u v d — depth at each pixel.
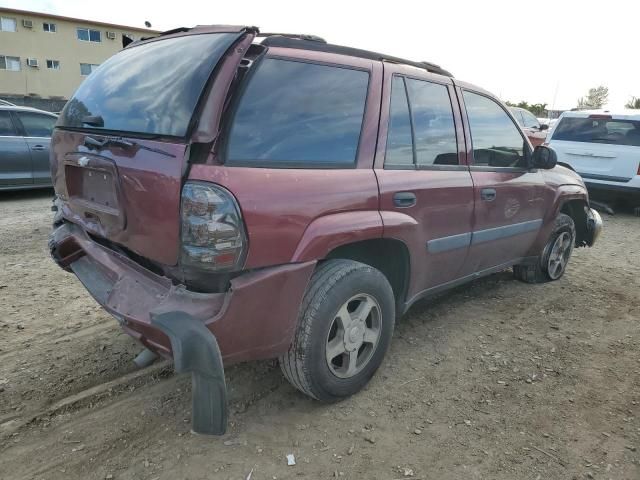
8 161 8.48
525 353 3.67
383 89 2.98
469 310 4.43
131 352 3.45
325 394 2.82
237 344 2.37
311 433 2.69
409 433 2.72
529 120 16.81
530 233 4.50
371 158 2.88
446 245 3.45
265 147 2.38
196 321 2.18
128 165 2.32
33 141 8.77
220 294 2.29
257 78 2.39
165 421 2.74
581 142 9.10
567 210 5.45
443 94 3.48
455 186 3.42
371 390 3.11
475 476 2.43
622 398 3.14
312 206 2.48
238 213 2.19
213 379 2.16
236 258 2.22
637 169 8.45
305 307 2.60
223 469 2.40
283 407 2.91
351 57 2.88
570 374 3.40
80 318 3.95
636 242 7.23
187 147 2.17
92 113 2.78
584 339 3.94
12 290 4.48
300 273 2.45
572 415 2.94
